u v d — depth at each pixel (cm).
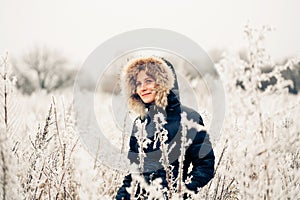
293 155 305
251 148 259
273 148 256
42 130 343
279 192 269
